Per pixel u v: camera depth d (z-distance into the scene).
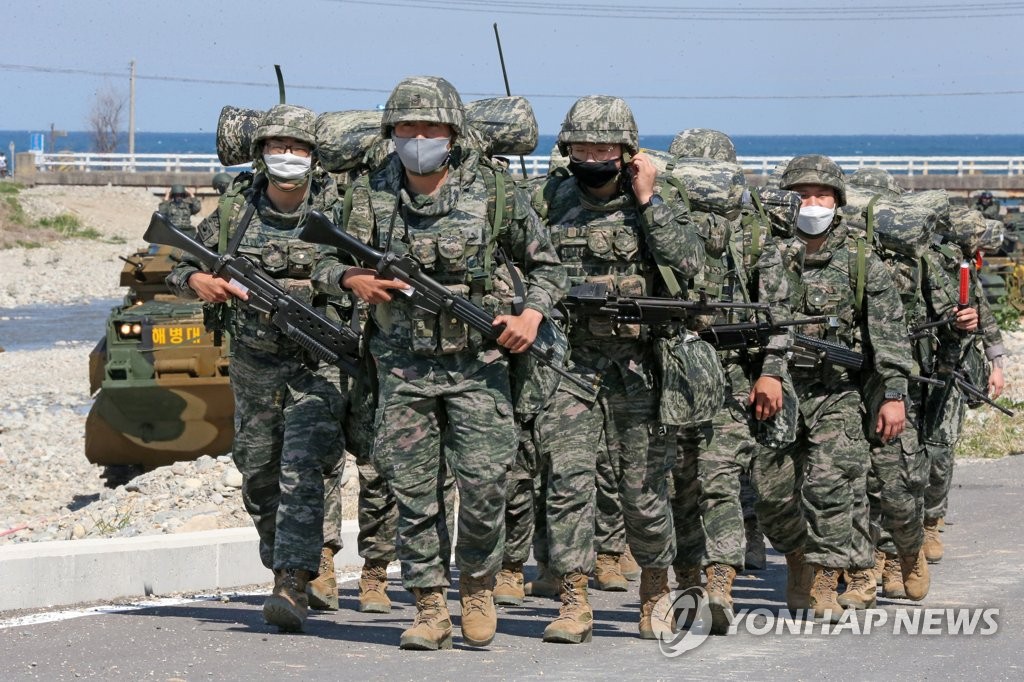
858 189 23.50
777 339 19.41
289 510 18.72
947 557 26.30
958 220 27.50
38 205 148.12
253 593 22.36
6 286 119.25
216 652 17.41
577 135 17.75
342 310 19.41
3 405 60.03
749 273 19.95
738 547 19.06
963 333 23.53
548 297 17.19
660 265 18.03
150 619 19.81
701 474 19.17
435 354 17.11
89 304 113.62
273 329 18.98
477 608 17.80
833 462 20.28
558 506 18.02
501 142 20.69
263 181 19.48
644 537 18.48
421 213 17.09
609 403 18.14
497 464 17.19
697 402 17.92
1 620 19.70
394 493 17.48
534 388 17.45
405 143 16.80
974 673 16.64
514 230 17.33
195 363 36.81
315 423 18.94
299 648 17.67
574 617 18.17
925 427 22.92
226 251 19.12
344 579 24.08
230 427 37.56
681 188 18.56
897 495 22.03
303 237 17.17
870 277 20.67
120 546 21.92
